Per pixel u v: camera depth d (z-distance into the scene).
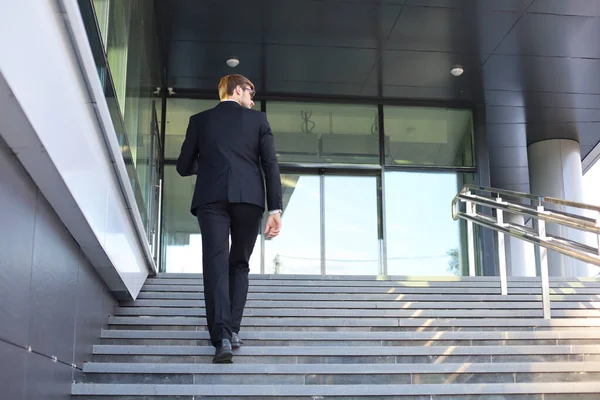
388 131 11.04
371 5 8.32
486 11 8.46
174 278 6.63
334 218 10.77
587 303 6.18
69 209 3.34
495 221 7.19
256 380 4.09
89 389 3.72
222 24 8.74
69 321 3.66
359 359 4.44
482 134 11.07
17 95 2.38
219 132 4.25
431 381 4.21
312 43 9.24
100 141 3.99
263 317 5.34
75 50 3.19
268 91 10.75
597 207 5.45
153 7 8.24
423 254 10.72
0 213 2.50
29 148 2.69
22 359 2.74
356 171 10.93
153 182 8.68
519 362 4.57
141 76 6.97
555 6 8.35
